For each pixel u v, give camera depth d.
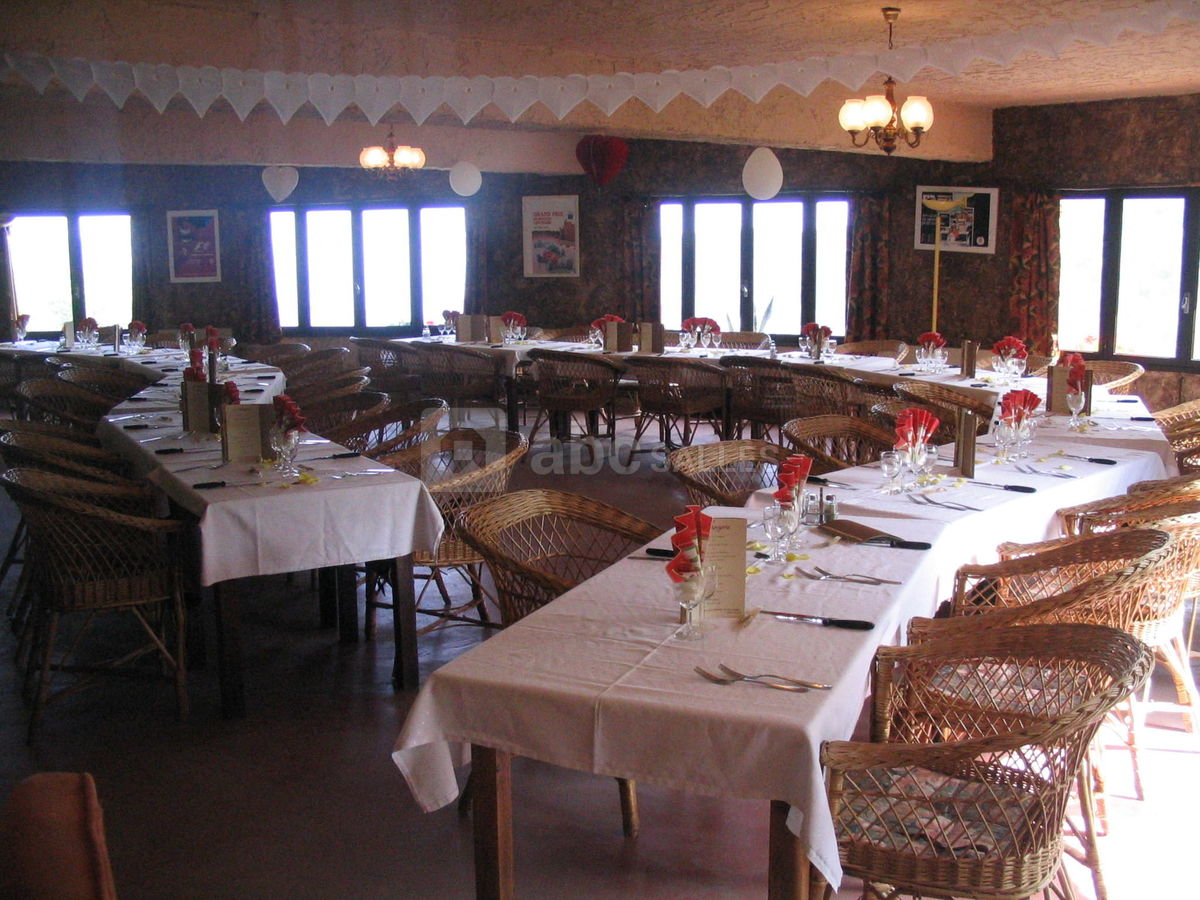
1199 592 3.55
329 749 3.61
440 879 2.84
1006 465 4.42
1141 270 9.08
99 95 7.78
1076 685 2.48
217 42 5.87
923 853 2.08
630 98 7.24
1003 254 9.55
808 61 6.63
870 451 6.23
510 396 9.01
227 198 12.57
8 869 1.31
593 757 2.16
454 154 10.88
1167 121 8.57
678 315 11.47
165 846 3.01
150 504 4.22
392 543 4.02
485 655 2.38
